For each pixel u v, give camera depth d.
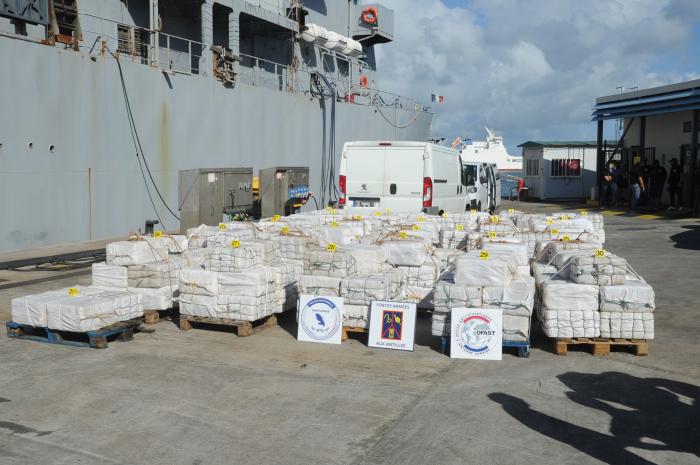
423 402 5.88
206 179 17.02
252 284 7.98
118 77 17.17
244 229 10.48
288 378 6.53
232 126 21.64
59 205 15.79
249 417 5.53
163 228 19.05
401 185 15.17
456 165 18.17
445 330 7.41
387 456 4.81
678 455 4.84
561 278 7.88
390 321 7.62
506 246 9.03
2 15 14.08
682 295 10.58
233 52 22.03
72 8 16.12
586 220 11.73
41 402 5.84
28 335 7.92
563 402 5.89
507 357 7.27
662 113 24.88
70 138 15.96
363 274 8.20
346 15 32.16
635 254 15.12
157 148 18.61
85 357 7.18
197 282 8.14
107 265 8.80
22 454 4.81
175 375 6.59
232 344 7.75
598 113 29.55
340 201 15.57
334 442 5.05
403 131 34.75
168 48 19.20
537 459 4.77
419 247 8.96
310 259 8.11
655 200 25.92
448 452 4.88
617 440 5.10
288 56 28.36
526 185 37.84
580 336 7.28
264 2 24.80
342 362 7.08
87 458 4.76
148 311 8.65
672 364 7.00
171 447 4.95
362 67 33.53
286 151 24.67
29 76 14.84
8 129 14.45
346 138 29.05
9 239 14.66
